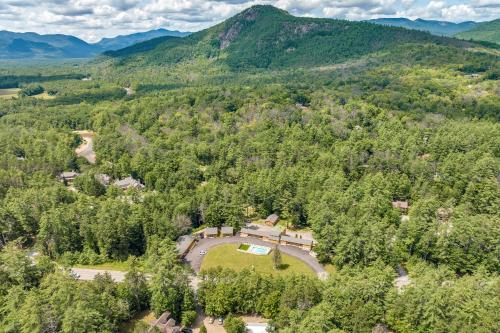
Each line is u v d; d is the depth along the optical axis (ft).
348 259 390.42
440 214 458.91
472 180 533.14
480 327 264.72
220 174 636.48
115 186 578.25
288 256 427.74
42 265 355.36
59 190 506.48
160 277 325.83
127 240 429.38
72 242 432.25
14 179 550.36
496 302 284.61
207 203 497.46
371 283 310.24
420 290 299.38
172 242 417.28
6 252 377.09
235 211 484.74
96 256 418.92
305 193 506.07
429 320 279.90
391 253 388.98
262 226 500.74
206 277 367.25
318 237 426.51
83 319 269.03
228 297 322.75
